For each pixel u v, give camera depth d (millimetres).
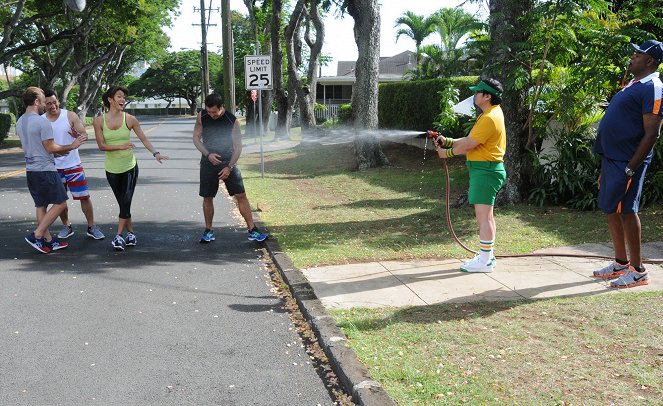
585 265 6660
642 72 5492
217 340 5012
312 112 31000
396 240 8172
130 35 35656
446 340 4617
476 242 7918
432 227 8930
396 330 4848
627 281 5758
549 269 6543
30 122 7449
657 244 7355
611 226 5965
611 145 5609
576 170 10242
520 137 10305
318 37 31031
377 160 17609
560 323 4883
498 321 4977
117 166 7797
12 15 26594
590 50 9859
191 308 5777
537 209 9852
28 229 9234
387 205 11102
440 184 13477
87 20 28984
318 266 6926
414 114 20891
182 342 4969
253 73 15711
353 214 10320
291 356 4699
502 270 6559
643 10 10031
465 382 3922
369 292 5898
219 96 7809
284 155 23156
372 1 16891
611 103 5680
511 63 10070
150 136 39344
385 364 4230
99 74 42562
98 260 7496
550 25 9828
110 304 5879
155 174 17250
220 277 6797
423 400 3717
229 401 4004
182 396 4070
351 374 4082
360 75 17281
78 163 8328
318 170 17953
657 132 5352
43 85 35531
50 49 37938
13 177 16125
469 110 15289
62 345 4895
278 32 31469
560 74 10086
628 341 4457
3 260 7434
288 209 11078
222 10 20469
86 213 8547
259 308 5781
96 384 4234
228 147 8031
